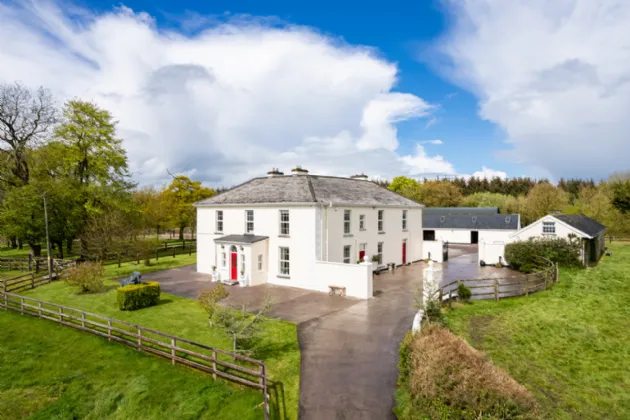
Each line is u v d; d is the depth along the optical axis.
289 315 17.64
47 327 16.45
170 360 13.06
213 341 14.44
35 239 32.81
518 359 13.16
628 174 61.03
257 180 31.11
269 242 25.80
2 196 35.12
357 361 12.45
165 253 41.25
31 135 34.44
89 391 11.47
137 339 14.78
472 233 55.03
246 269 24.92
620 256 37.62
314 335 14.90
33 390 11.52
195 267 32.22
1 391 11.46
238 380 11.08
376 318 17.08
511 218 51.91
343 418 9.29
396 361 12.41
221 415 9.87
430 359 9.22
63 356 13.62
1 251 47.81
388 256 31.08
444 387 8.30
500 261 31.64
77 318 16.09
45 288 24.02
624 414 10.07
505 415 7.40
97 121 34.25
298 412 9.60
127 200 37.00
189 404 10.37
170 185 54.62
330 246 24.77
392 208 31.61
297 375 11.58
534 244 28.98
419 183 89.75
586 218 39.41
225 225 28.66
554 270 24.16
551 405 10.38
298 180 27.73
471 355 9.45
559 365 12.82
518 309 18.50
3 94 33.00
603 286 23.17
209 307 15.92
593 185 96.75
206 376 11.88
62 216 33.69
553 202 65.25
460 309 18.27
